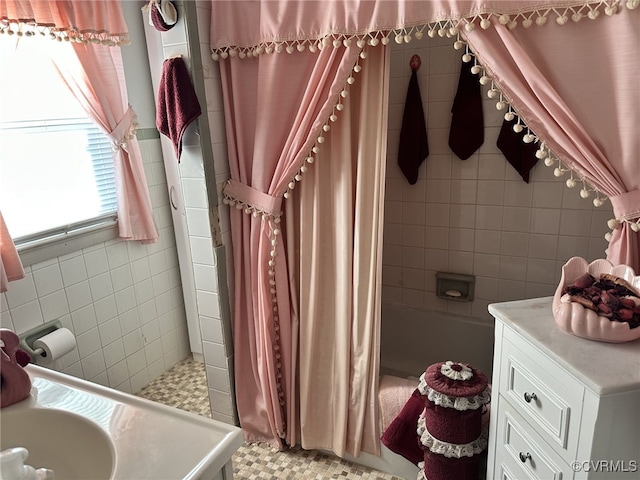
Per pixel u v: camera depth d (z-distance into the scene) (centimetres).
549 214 228
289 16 155
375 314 173
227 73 179
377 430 185
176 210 265
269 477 191
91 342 228
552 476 114
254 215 182
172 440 94
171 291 278
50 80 207
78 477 97
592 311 110
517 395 126
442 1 131
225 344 202
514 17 126
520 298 245
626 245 130
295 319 191
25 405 106
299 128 164
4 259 174
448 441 151
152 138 253
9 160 195
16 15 142
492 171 234
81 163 223
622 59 118
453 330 256
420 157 244
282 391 201
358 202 166
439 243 255
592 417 98
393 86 243
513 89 131
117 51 220
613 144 126
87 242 222
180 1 163
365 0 142
